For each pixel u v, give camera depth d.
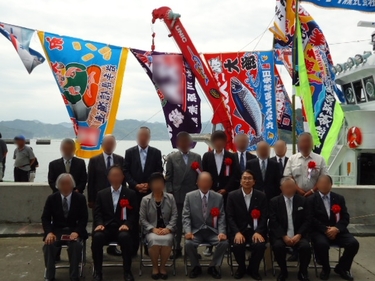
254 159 5.93
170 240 5.07
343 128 11.64
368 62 10.29
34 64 6.30
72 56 6.52
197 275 5.17
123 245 4.95
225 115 7.20
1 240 6.47
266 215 5.32
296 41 7.49
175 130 6.94
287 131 8.24
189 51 6.86
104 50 6.67
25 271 5.21
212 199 5.42
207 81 7.00
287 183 5.28
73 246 4.85
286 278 5.12
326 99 7.79
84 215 5.20
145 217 5.34
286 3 7.62
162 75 6.91
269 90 7.29
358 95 11.31
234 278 5.12
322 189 5.34
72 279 4.82
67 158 5.77
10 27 6.19
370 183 11.16
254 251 5.07
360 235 6.96
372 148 9.99
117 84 6.66
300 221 5.25
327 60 7.97
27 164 8.87
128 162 5.86
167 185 5.86
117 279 5.02
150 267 5.51
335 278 5.16
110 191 5.30
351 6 7.39
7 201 7.23
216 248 5.13
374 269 5.48
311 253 5.10
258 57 7.32
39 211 7.27
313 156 5.85
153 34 6.98
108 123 6.62
